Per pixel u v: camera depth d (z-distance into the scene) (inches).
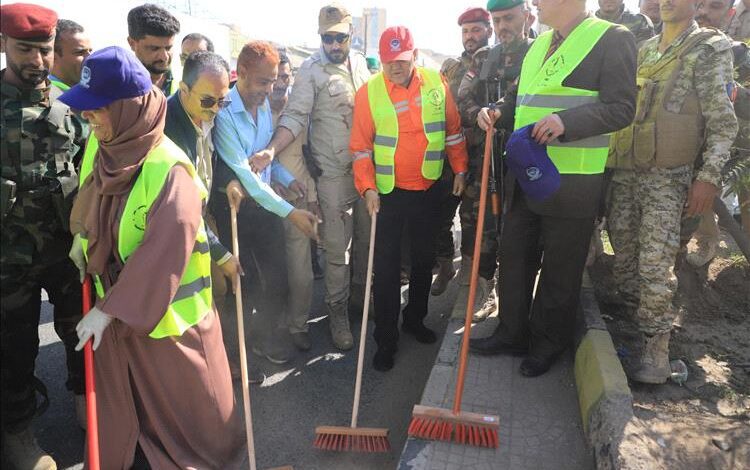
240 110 121.7
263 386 137.6
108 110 76.0
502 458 97.0
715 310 146.6
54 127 88.4
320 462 111.2
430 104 131.3
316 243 206.8
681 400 109.0
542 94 111.0
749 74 139.6
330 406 130.1
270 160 128.4
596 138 108.7
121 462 85.9
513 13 136.2
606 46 103.7
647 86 116.0
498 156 139.3
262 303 144.5
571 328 120.8
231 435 93.4
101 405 86.0
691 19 114.5
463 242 163.6
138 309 76.6
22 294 90.8
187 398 86.0
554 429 103.9
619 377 102.2
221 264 101.0
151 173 79.0
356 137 134.9
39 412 100.3
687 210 113.7
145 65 114.8
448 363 125.4
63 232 94.1
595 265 173.3
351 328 167.8
